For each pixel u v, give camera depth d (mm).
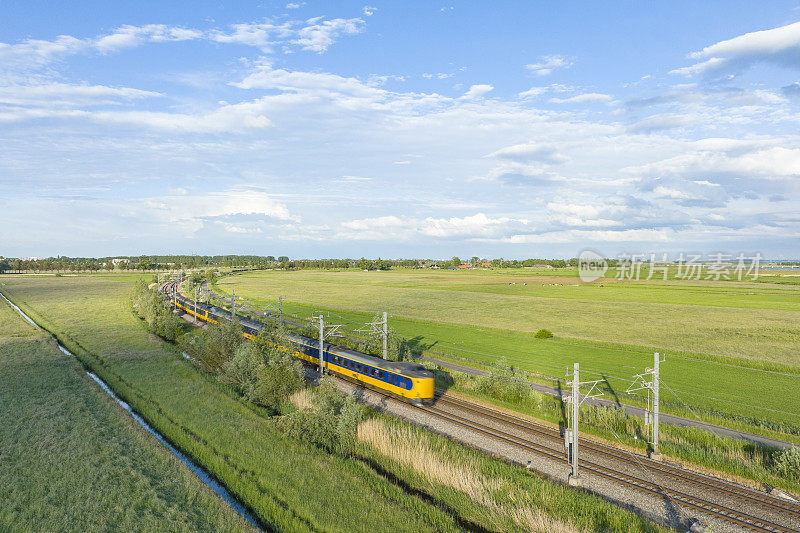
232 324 52625
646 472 27844
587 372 53344
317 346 53438
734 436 34219
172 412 36750
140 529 21453
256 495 24938
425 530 21594
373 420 34406
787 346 69125
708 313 100750
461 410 39219
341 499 24281
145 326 78938
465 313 103688
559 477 27453
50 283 183875
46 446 29469
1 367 48875
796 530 21906
